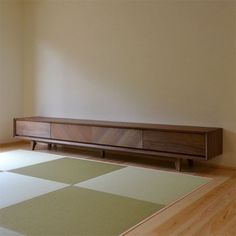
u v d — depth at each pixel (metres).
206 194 3.05
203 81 4.10
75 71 5.17
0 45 5.47
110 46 4.80
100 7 4.85
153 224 2.38
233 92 3.91
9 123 5.67
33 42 5.63
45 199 2.85
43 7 5.46
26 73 5.76
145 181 3.45
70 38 5.19
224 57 3.95
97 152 4.91
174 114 4.33
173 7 4.25
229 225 2.37
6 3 5.49
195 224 2.38
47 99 5.53
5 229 2.26
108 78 4.85
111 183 3.36
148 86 4.51
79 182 3.37
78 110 5.18
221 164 4.04
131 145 4.14
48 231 2.24
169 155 3.89
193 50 4.15
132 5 4.57
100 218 2.47
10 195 2.94
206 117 4.10
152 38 4.44
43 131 4.90
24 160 4.32
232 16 3.88
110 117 4.87
